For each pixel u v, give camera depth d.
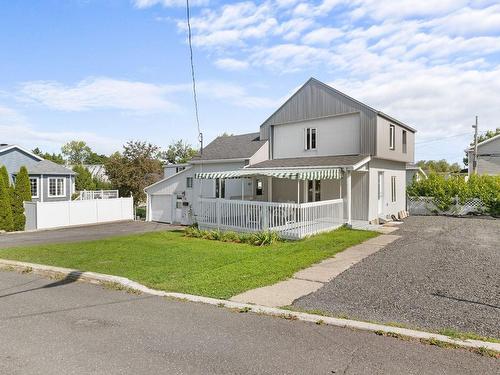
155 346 4.78
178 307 6.43
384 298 6.86
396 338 4.98
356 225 17.86
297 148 22.20
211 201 17.77
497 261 10.06
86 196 36.72
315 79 20.88
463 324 5.52
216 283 7.92
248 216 16.11
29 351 4.65
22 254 12.20
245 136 26.92
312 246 12.52
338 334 5.15
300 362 4.29
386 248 12.16
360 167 18.12
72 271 9.09
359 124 19.22
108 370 4.13
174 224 27.89
